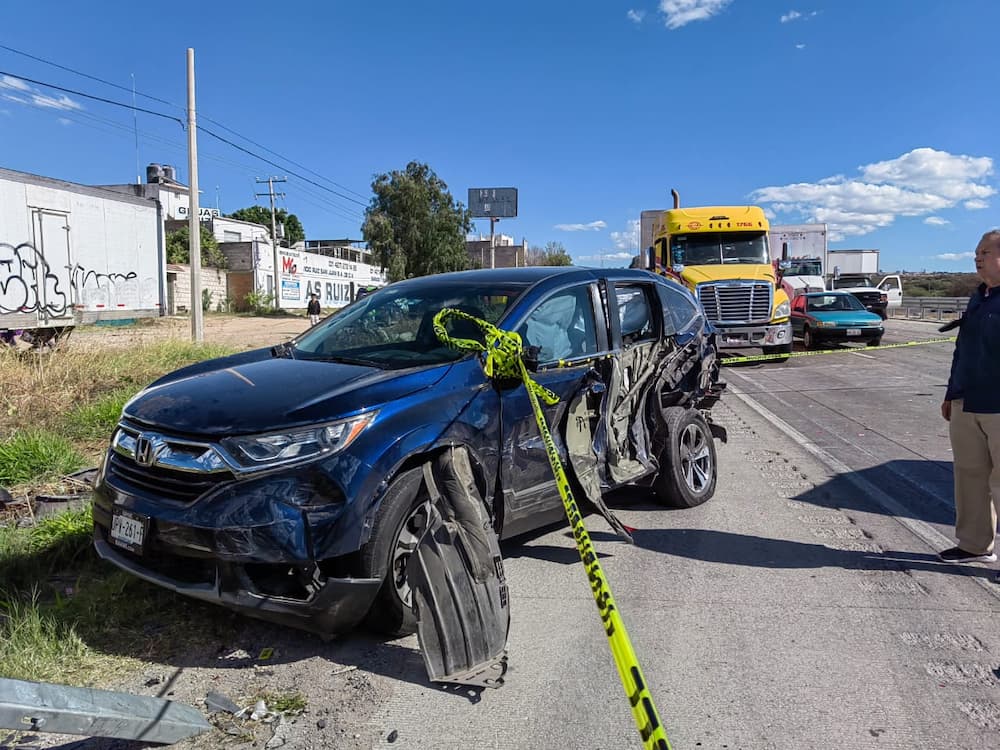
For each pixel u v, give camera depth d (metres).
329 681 3.25
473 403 3.79
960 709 3.06
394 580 3.44
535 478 4.16
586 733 2.89
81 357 9.65
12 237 12.64
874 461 7.30
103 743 2.80
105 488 3.58
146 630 3.62
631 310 5.43
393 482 3.42
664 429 5.51
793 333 20.75
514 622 3.84
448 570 3.27
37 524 4.70
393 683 3.24
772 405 10.78
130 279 15.69
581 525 2.71
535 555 4.78
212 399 3.55
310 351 4.58
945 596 4.17
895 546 4.94
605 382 4.76
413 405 3.54
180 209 54.12
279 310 42.50
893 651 3.54
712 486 5.99
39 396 8.02
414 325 4.49
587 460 4.53
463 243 43.75
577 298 4.84
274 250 45.25
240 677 3.27
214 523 3.12
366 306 5.00
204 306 40.06
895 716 3.00
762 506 5.83
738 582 4.36
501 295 4.54
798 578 4.42
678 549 4.89
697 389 6.14
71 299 13.98
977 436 4.43
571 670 3.37
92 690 2.63
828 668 3.38
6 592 3.89
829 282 29.00
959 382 4.44
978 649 3.56
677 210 16.86
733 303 15.40
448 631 3.22
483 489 3.85
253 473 3.17
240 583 3.17
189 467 3.24
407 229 41.69
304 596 3.28
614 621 2.24
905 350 19.00
